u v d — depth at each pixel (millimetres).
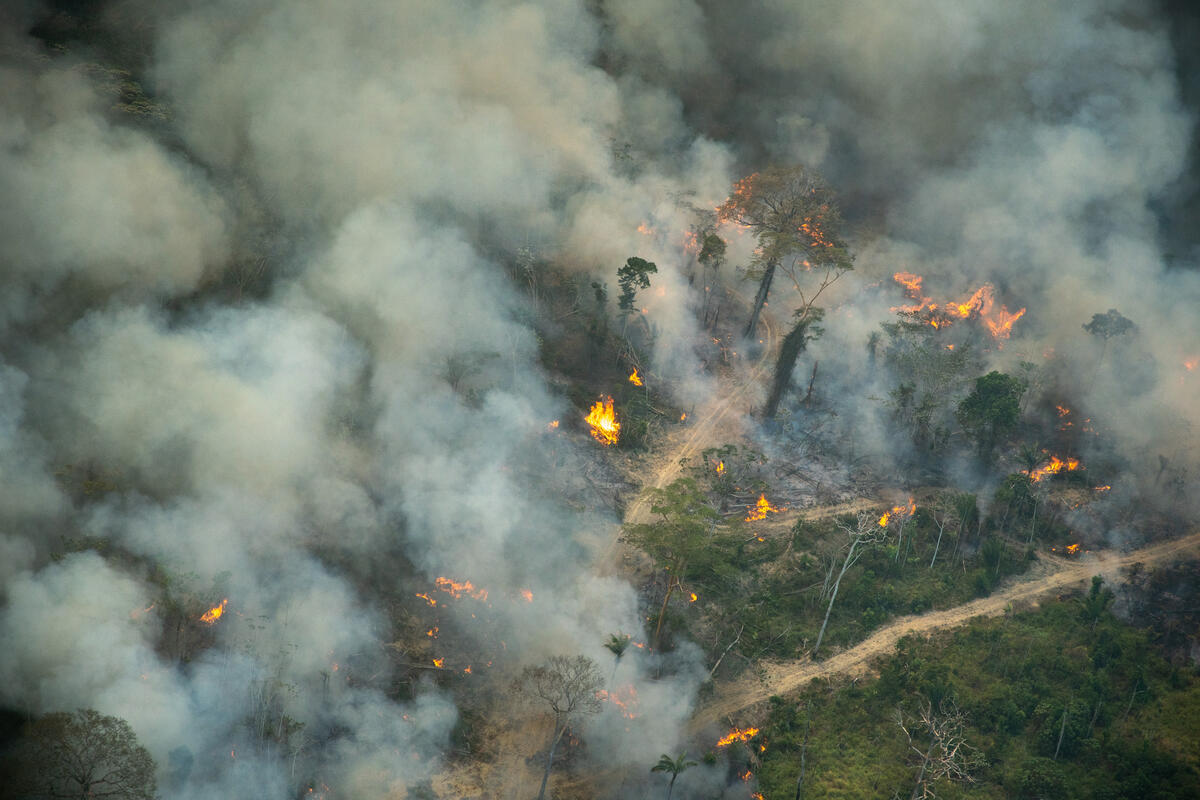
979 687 104500
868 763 96750
